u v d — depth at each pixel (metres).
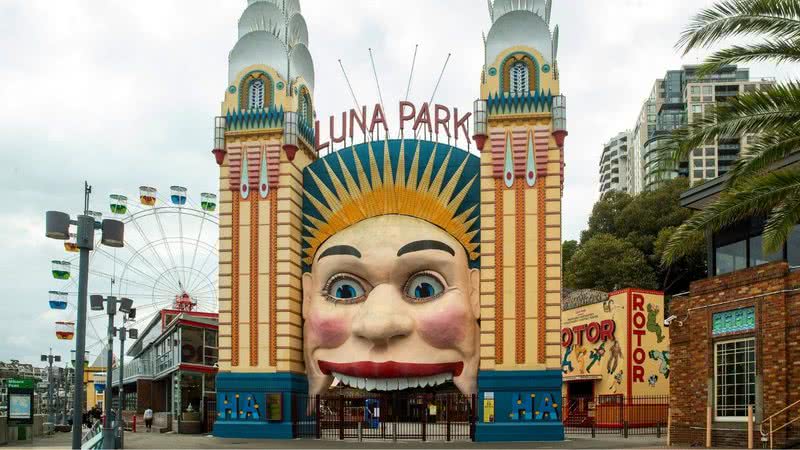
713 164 163.25
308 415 42.66
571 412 60.44
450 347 40.97
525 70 42.31
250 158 43.94
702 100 180.25
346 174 44.00
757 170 24.45
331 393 72.00
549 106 41.62
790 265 33.69
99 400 122.25
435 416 56.16
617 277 80.12
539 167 41.31
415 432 47.16
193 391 68.38
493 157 41.59
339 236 42.97
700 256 78.88
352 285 42.31
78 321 23.75
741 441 33.00
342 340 41.78
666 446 36.00
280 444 38.03
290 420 41.75
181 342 64.25
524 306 40.47
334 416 50.78
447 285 41.44
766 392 32.19
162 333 71.75
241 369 42.44
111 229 24.25
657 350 55.84
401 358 40.59
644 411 54.25
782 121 23.92
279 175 43.59
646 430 51.81
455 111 45.19
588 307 60.41
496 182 41.53
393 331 40.25
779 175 23.55
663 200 86.94
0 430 44.56
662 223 85.12
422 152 43.22
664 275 83.75
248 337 42.62
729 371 34.53
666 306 78.81
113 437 35.31
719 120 24.31
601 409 55.78
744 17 24.17
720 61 24.80
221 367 42.72
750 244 35.88
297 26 48.38
